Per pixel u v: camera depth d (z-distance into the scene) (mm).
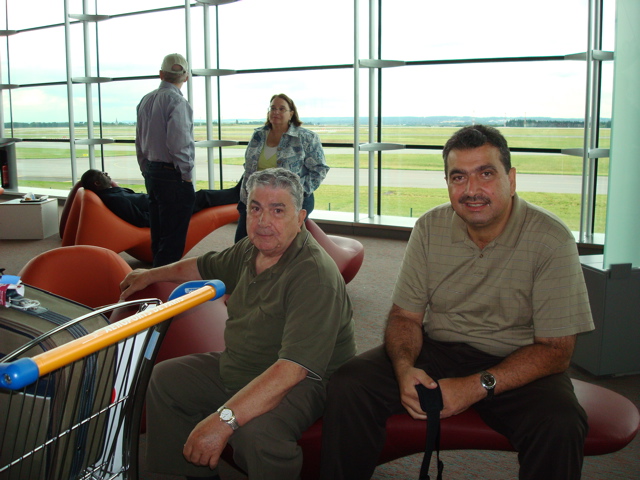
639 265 2775
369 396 1725
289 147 4520
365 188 6898
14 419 1202
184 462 1850
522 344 1816
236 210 5289
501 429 1674
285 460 1622
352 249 4113
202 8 7305
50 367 922
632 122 2654
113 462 1320
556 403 1573
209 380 1899
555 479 1549
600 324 2783
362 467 1746
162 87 4410
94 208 4820
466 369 1844
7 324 1277
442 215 1905
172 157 4449
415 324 1935
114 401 1267
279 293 1780
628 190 2711
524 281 1760
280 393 1631
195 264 2211
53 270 2385
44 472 1188
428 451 1616
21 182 9969
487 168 1694
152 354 1286
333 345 1723
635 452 2266
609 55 5047
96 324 1387
